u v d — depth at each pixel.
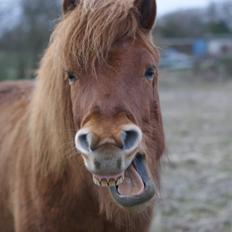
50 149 3.01
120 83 2.54
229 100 18.19
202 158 8.62
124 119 2.44
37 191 3.09
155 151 2.97
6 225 3.63
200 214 5.85
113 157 2.35
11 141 3.55
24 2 21.47
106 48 2.53
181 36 36.56
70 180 2.97
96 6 2.59
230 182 7.11
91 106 2.50
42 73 3.03
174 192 6.66
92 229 3.07
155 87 2.88
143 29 2.77
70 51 2.58
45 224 3.09
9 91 4.29
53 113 2.89
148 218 3.14
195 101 18.12
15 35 22.17
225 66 27.80
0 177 3.55
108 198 2.85
